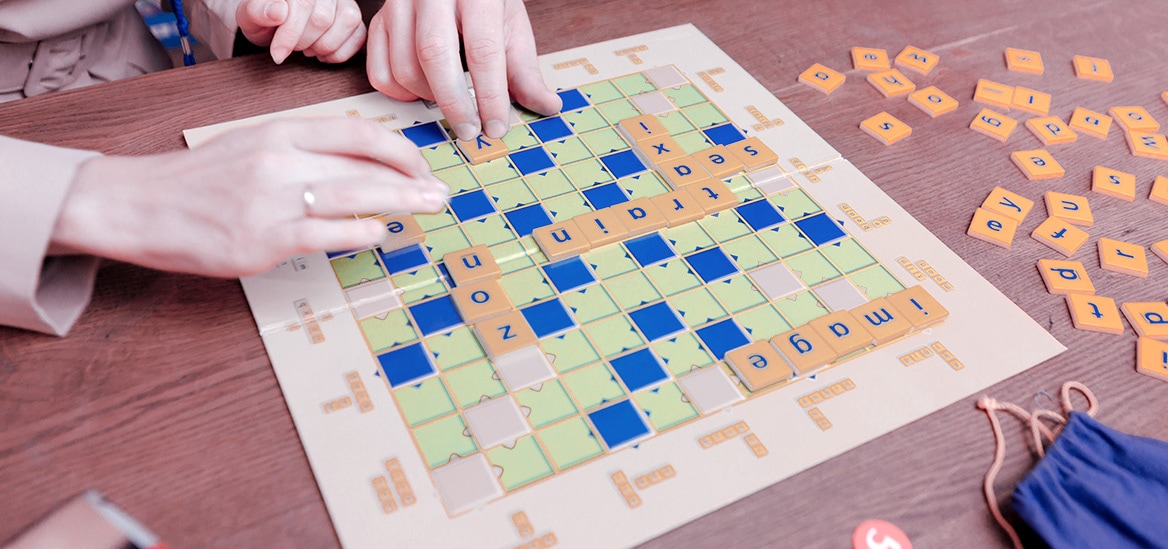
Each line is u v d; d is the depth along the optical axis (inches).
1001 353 23.6
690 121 31.2
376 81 30.3
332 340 22.5
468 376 22.0
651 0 37.4
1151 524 19.2
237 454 19.8
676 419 21.4
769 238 26.8
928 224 27.8
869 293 25.1
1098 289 25.8
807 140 30.8
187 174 21.3
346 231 21.7
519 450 20.4
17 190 20.2
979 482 20.5
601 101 31.8
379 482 19.5
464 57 32.8
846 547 19.1
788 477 20.2
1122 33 38.4
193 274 23.7
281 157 21.5
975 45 36.7
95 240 21.0
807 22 37.2
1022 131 32.3
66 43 34.6
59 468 19.2
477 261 24.8
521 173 28.5
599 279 25.0
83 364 21.3
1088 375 23.3
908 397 22.3
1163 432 22.1
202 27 36.2
